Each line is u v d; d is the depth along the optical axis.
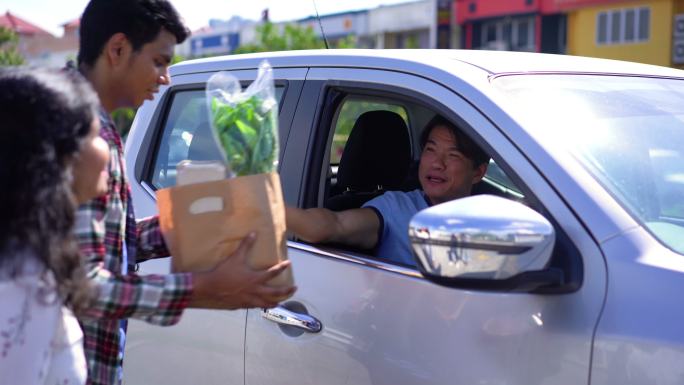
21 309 1.53
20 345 1.54
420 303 2.04
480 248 1.71
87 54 1.90
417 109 3.51
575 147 2.08
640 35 23.95
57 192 1.46
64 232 1.49
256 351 2.43
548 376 1.79
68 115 1.49
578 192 1.88
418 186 3.17
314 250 2.39
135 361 2.82
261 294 1.79
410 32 31.97
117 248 1.83
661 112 2.42
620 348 1.71
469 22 29.61
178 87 3.21
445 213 1.76
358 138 3.06
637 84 2.60
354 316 2.19
